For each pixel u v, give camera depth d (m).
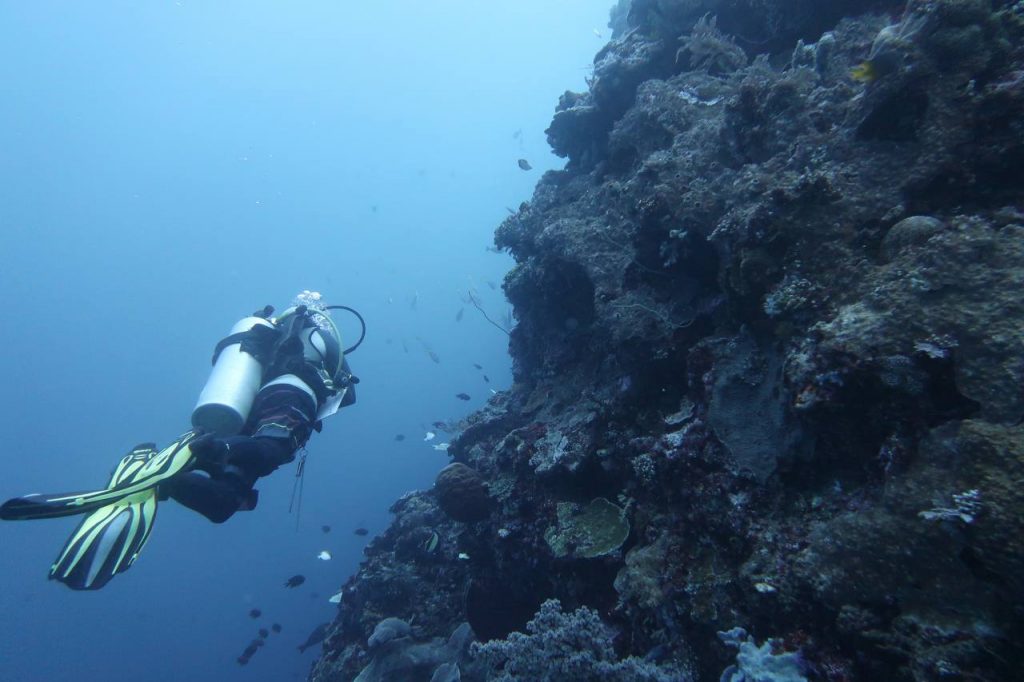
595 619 3.88
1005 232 2.44
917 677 2.02
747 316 3.79
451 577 8.31
